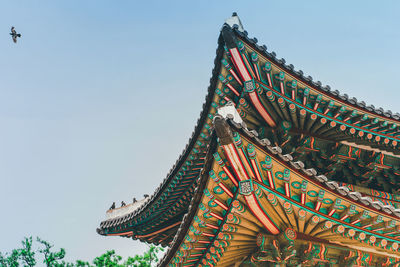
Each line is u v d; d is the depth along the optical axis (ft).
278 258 40.55
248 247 43.68
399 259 44.62
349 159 56.34
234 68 51.67
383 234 40.78
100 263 84.53
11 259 81.25
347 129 53.78
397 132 54.80
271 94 51.65
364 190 57.36
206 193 39.96
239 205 39.70
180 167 62.39
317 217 39.83
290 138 53.31
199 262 45.62
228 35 49.06
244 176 37.58
